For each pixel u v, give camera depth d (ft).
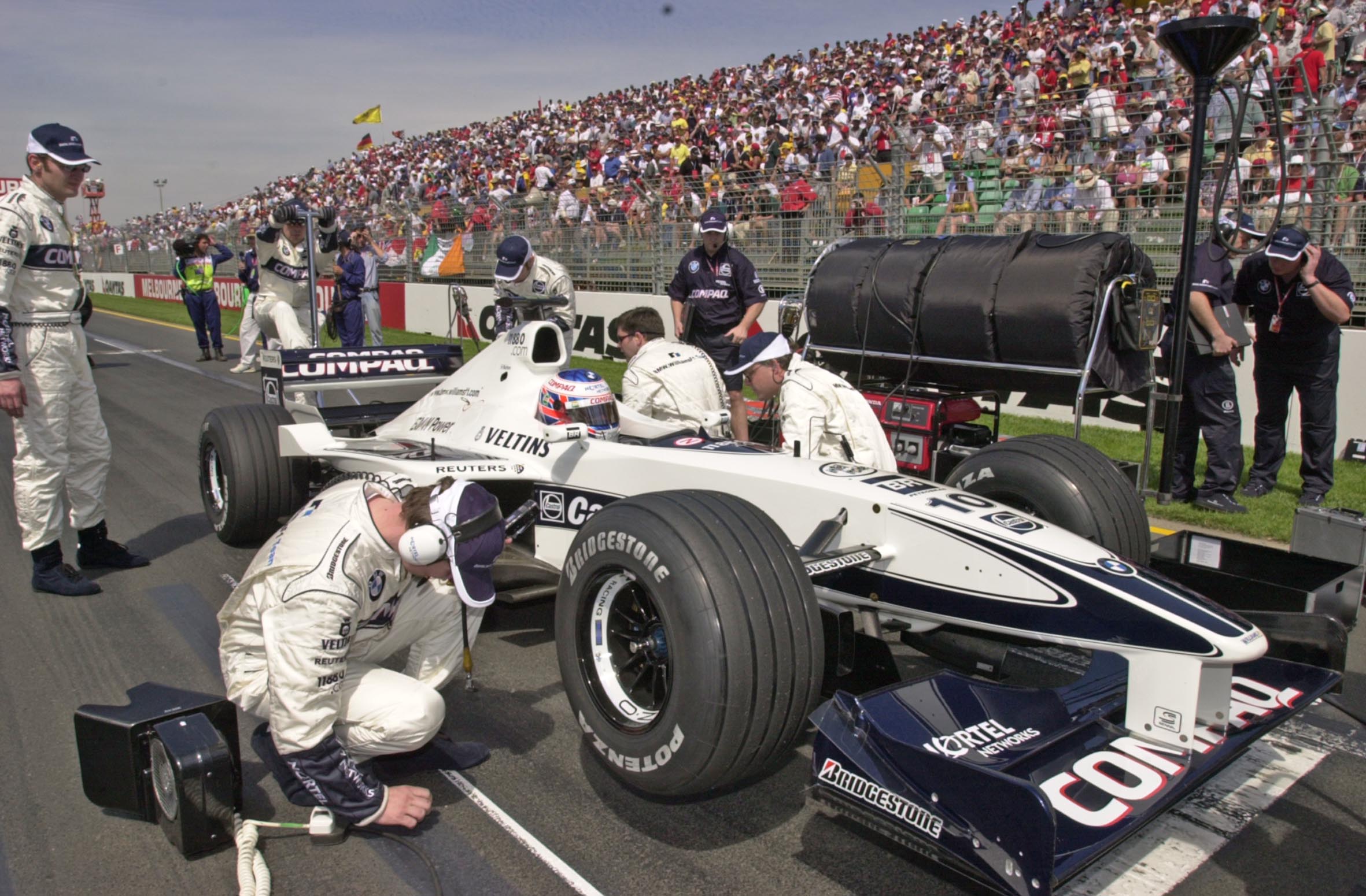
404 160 123.24
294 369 17.34
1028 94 46.21
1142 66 45.03
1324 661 9.76
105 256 119.44
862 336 17.84
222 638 9.11
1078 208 29.17
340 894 8.26
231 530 16.98
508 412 13.80
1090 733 8.64
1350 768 10.25
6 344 13.71
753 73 95.96
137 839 9.09
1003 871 6.87
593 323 44.62
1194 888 8.25
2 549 17.74
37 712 11.53
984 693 8.71
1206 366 19.08
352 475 16.24
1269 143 27.50
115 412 32.83
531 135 105.40
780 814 9.40
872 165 33.86
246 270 45.62
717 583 8.18
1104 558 9.39
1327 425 19.11
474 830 9.15
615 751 9.10
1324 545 13.94
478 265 53.93
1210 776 8.13
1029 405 17.25
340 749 8.53
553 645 13.57
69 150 14.32
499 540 8.14
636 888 8.27
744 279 23.85
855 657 9.73
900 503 10.21
